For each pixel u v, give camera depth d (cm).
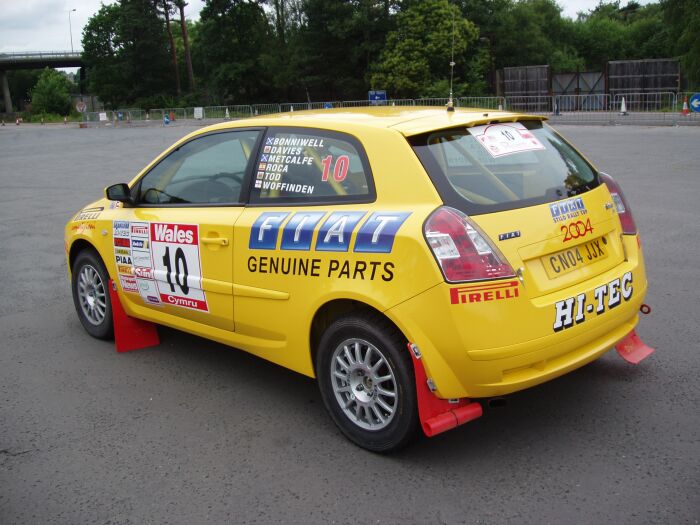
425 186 338
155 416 423
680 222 898
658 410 399
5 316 636
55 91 9969
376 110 419
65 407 441
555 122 3080
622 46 6669
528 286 332
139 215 495
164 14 7906
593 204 381
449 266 318
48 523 318
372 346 349
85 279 565
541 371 338
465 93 4675
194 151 471
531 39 5722
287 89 6519
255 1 6706
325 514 314
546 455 355
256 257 403
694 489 319
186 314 470
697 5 3753
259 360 512
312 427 401
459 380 329
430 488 331
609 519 299
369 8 5241
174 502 330
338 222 362
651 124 2803
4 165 2222
